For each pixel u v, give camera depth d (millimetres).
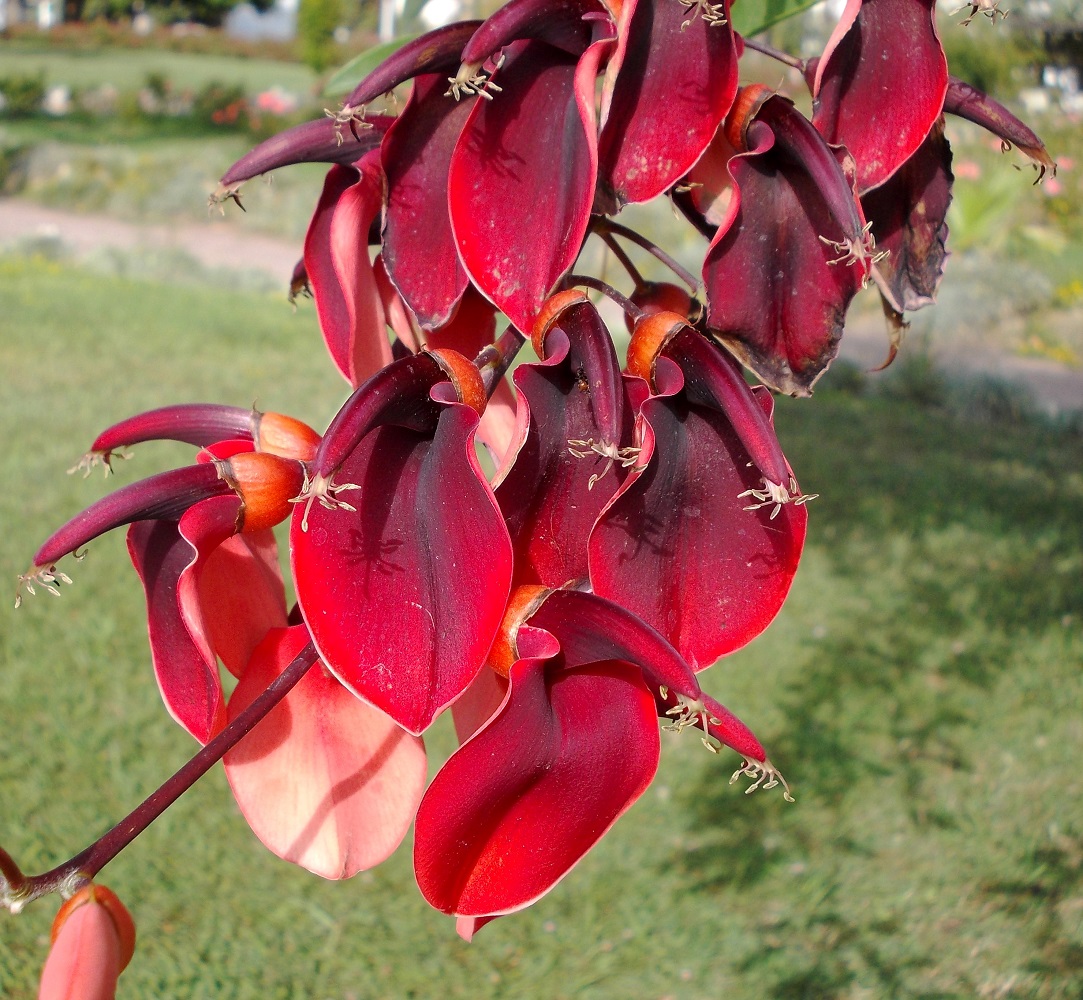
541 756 157
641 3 171
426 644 152
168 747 930
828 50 182
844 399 2074
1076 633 1167
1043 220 3338
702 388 166
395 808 189
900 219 207
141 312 2385
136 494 172
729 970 767
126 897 787
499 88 169
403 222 187
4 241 3299
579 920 810
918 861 859
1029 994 741
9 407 1666
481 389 159
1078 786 935
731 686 1061
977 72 3088
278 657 191
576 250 165
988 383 2133
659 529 168
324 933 781
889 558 1327
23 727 935
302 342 2217
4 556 1179
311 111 5793
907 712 1029
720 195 194
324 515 152
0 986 699
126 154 4367
